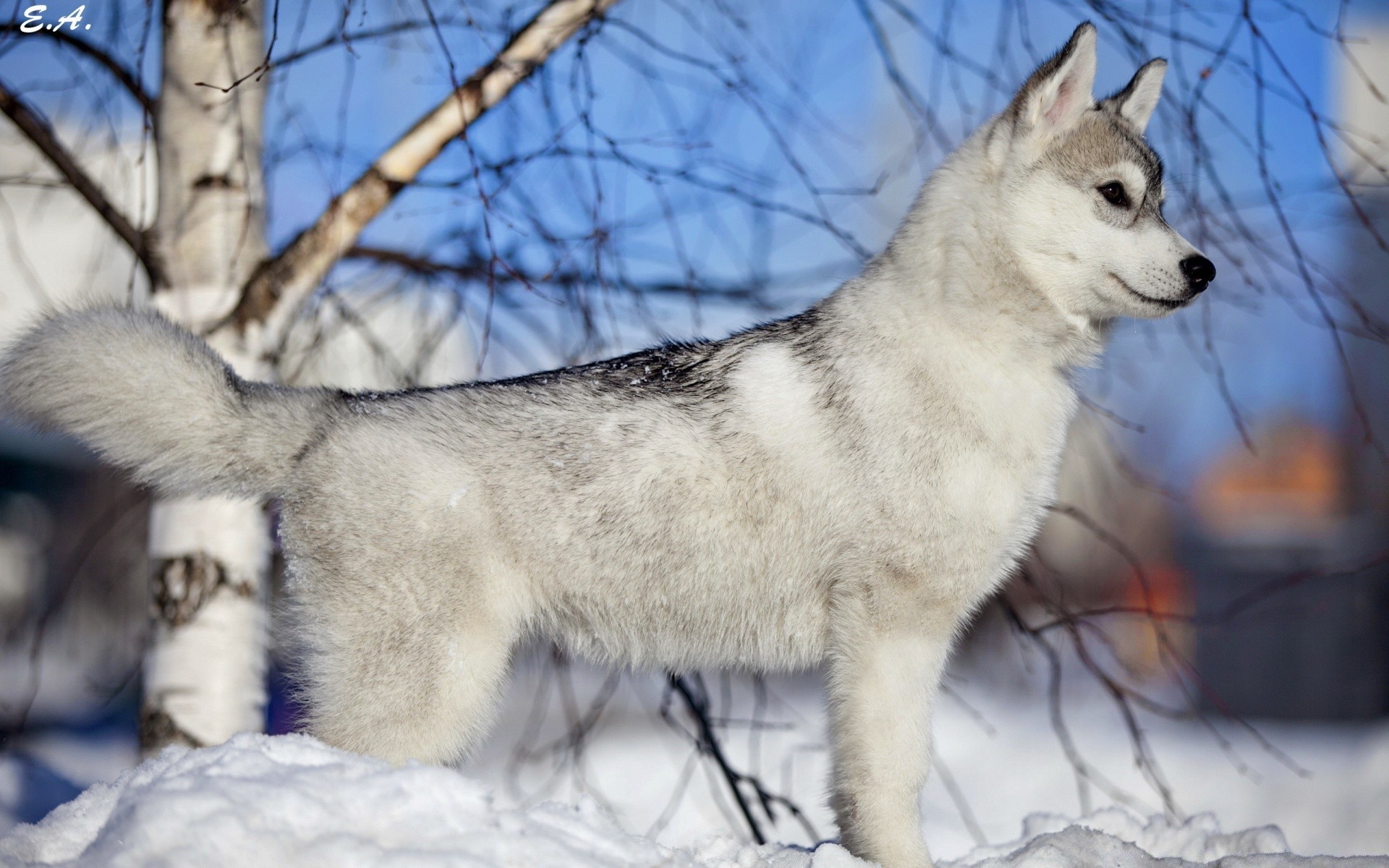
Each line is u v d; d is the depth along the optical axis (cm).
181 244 509
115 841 293
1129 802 584
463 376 721
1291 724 1605
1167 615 572
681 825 955
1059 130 434
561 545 400
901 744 399
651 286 610
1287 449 2328
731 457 407
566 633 427
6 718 723
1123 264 420
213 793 302
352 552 387
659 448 405
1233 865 408
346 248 521
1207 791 1123
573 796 820
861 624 407
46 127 516
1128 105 471
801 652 432
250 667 510
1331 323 503
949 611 411
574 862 313
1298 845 979
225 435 407
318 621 392
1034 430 417
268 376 509
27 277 551
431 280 610
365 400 418
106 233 623
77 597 766
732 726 654
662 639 425
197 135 511
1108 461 977
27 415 404
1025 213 421
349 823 309
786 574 416
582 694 1411
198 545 504
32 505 1518
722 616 420
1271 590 570
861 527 406
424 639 385
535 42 482
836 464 408
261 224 529
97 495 1227
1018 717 1481
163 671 498
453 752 391
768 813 557
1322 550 1758
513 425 404
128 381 402
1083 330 434
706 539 409
